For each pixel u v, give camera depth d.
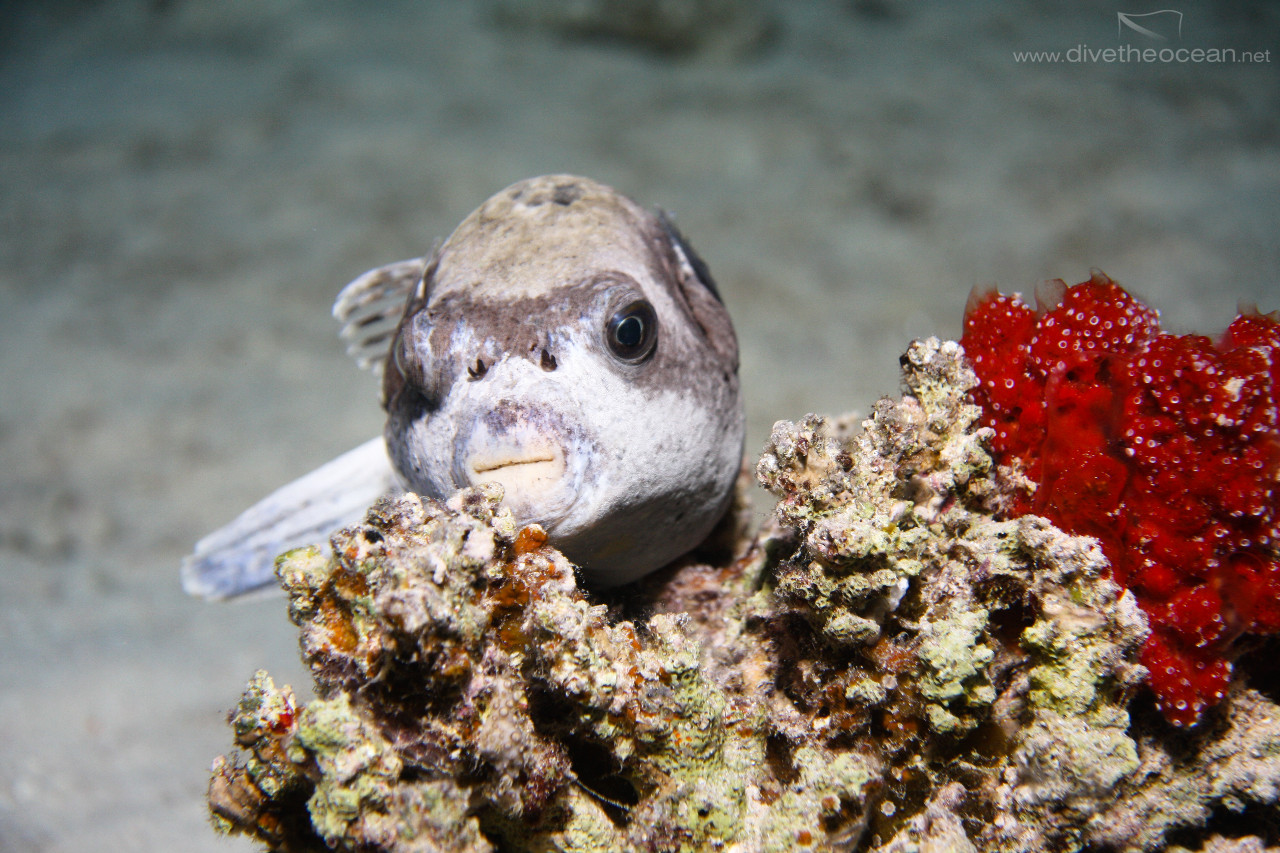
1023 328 0.32
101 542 0.85
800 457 0.30
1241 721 0.32
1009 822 0.30
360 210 1.46
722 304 0.37
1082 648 0.29
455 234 0.35
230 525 0.45
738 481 0.39
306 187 1.54
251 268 1.36
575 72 1.90
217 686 0.58
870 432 0.31
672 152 1.58
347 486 0.44
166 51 2.15
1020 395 0.32
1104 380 0.31
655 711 0.28
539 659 0.27
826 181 1.49
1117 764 0.29
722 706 0.29
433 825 0.27
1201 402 0.30
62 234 1.47
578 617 0.27
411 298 0.36
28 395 1.10
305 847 0.29
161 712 0.55
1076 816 0.30
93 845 0.43
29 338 1.22
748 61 1.92
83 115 1.88
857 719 0.29
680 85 1.82
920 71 1.82
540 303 0.32
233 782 0.29
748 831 0.29
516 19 2.07
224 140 1.72
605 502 0.32
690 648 0.28
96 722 0.53
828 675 0.30
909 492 0.31
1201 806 0.31
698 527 0.36
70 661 0.61
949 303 1.21
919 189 1.45
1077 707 0.29
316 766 0.27
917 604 0.29
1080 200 1.40
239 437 1.03
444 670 0.26
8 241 1.46
